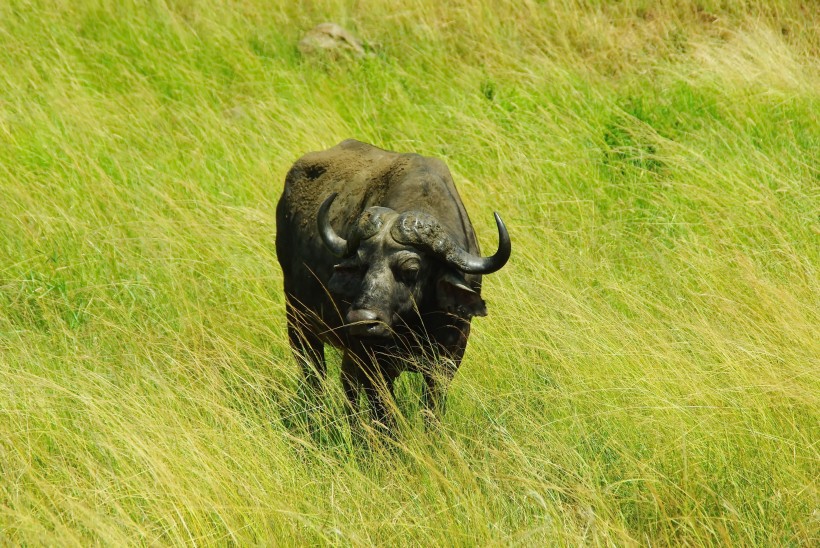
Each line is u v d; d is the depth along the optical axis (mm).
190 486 17094
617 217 30406
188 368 22141
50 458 18547
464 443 20234
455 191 22125
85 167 31469
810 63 41562
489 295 24438
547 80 39688
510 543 16250
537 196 30828
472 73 41188
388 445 19766
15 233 28344
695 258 26062
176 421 19172
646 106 36656
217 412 20109
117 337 24047
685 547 16766
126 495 17078
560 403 20719
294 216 23234
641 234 29422
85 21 44812
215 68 41969
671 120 35531
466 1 46812
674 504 17891
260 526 16797
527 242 27375
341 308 20531
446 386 20156
